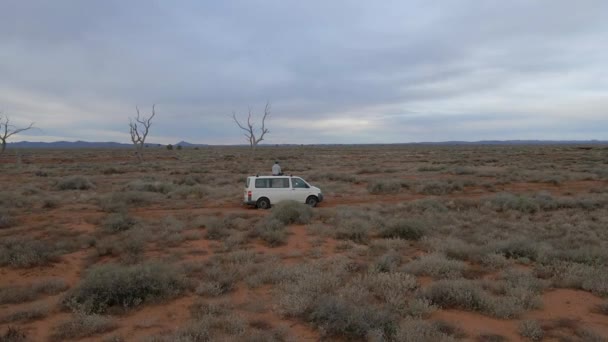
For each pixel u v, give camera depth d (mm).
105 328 6941
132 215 17547
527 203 19219
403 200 23312
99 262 11023
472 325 7105
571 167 44000
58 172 40906
